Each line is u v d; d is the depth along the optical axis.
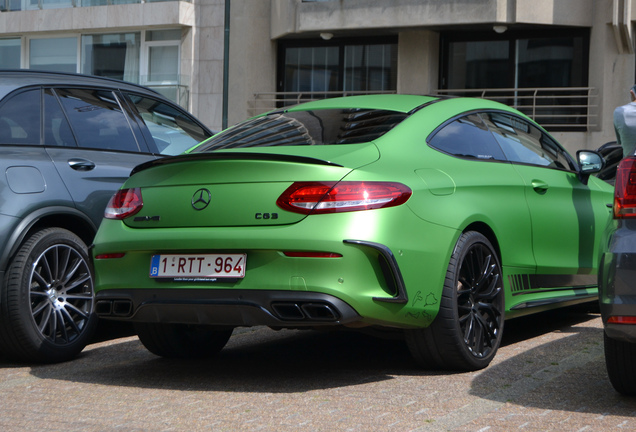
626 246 3.57
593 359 4.79
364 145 4.39
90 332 5.36
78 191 5.36
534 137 5.66
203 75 23.33
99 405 4.04
